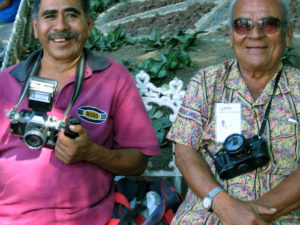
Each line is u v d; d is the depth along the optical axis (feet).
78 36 8.21
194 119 8.08
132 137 8.41
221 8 18.92
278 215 7.16
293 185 7.16
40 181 7.72
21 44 17.75
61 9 8.00
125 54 15.94
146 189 8.86
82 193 7.83
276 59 7.73
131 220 8.02
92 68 8.29
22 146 7.90
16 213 7.68
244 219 6.93
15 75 8.31
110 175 8.34
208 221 7.45
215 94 8.09
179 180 9.48
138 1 22.58
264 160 7.42
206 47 15.29
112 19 20.67
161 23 18.56
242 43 7.75
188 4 20.25
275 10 7.48
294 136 7.64
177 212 8.00
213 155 8.05
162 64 13.43
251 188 7.52
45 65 8.59
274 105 7.79
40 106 7.35
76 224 7.70
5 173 7.82
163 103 9.44
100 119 8.16
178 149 8.21
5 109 7.82
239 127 7.88
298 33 15.42
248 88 8.07
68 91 8.25
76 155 7.54
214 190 7.34
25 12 19.81
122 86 8.36
